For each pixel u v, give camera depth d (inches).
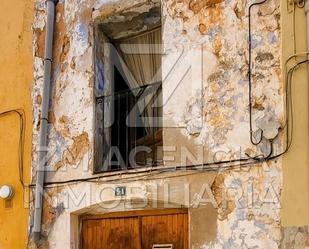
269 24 364.5
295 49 354.6
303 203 339.0
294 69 352.8
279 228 342.6
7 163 446.9
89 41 431.2
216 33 381.1
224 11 380.5
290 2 359.6
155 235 388.5
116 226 403.9
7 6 474.0
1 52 468.4
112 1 425.4
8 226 436.5
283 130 350.3
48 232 420.5
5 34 469.7
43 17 453.7
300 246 335.6
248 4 372.5
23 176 437.4
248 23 370.6
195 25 389.4
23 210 432.5
